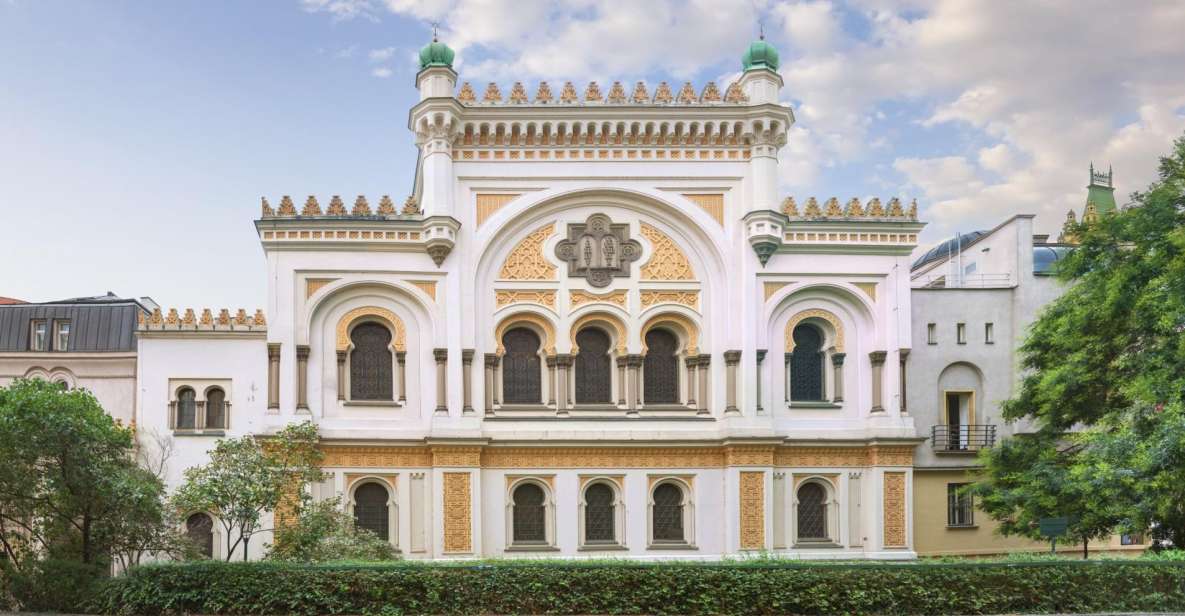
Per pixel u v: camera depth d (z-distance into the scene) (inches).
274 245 1565.0
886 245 1633.9
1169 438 1130.0
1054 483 1322.6
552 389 1599.4
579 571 1071.6
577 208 1633.9
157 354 1574.8
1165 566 1080.2
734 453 1567.4
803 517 1609.3
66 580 1073.5
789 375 1628.9
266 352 1578.5
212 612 1051.9
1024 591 1071.6
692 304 1626.5
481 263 1599.4
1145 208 1322.6
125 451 1299.2
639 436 1578.5
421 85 1608.0
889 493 1596.9
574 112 1605.6
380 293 1590.8
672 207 1619.1
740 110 1619.1
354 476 1544.0
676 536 1587.1
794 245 1621.6
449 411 1551.4
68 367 1667.1
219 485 1226.6
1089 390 1371.8
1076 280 1569.9
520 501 1579.7
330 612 1050.1
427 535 1539.1
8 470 1099.9
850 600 1057.5
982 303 1734.7
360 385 1587.1
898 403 1612.9
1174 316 1203.2
